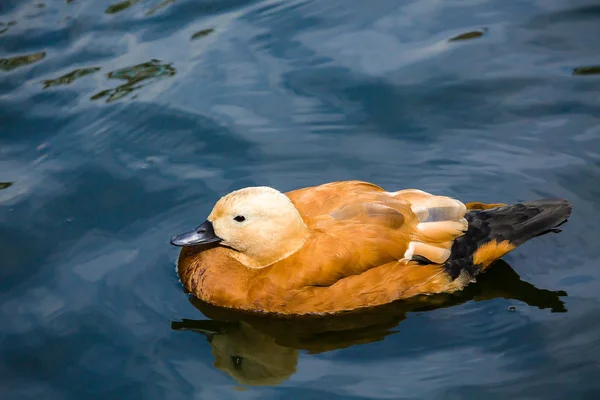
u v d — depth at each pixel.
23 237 12.55
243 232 11.34
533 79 15.34
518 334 10.77
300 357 10.62
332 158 14.12
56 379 10.23
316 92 15.45
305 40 16.70
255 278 11.36
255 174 13.84
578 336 10.59
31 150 14.31
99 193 13.45
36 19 17.52
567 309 11.12
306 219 11.48
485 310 11.30
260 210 11.20
